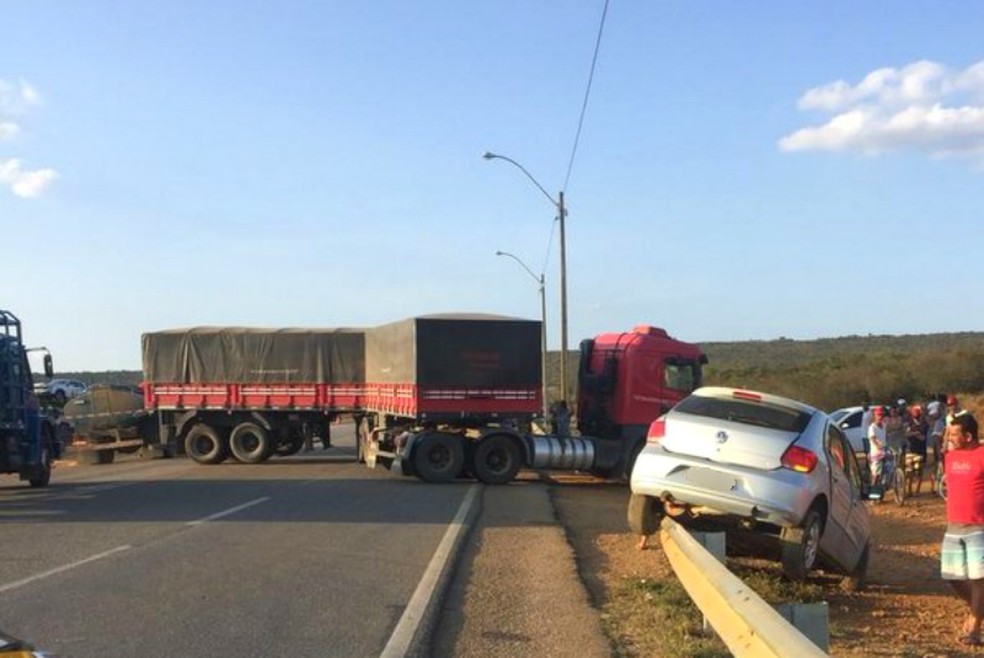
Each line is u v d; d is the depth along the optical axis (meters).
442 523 13.19
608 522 14.26
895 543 13.80
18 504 15.83
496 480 19.98
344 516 13.97
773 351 107.00
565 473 23.58
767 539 9.46
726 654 6.52
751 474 9.14
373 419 24.59
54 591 8.55
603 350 21.14
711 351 110.75
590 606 8.09
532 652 6.68
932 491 21.50
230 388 25.78
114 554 10.54
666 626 7.31
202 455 26.08
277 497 16.77
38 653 3.17
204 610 7.83
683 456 9.59
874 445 19.20
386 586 8.81
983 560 7.77
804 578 9.36
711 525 9.74
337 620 7.50
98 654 6.52
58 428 20.64
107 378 78.06
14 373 18.27
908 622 8.53
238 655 6.52
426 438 19.91
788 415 9.70
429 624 7.38
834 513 9.48
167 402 25.89
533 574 9.55
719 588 5.47
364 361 25.56
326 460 28.06
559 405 23.98
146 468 25.19
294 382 25.69
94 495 17.34
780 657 3.89
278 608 7.91
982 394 56.75
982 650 7.57
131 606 7.96
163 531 12.35
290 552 10.70
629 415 20.16
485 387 20.20
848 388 59.41
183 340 25.94
